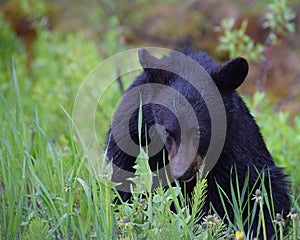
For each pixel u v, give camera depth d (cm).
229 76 982
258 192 873
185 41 2302
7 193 929
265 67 1777
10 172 963
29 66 2250
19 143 1095
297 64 2075
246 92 1966
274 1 1630
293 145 1394
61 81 1788
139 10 2384
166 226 824
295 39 2152
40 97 1752
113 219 880
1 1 2442
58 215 894
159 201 859
